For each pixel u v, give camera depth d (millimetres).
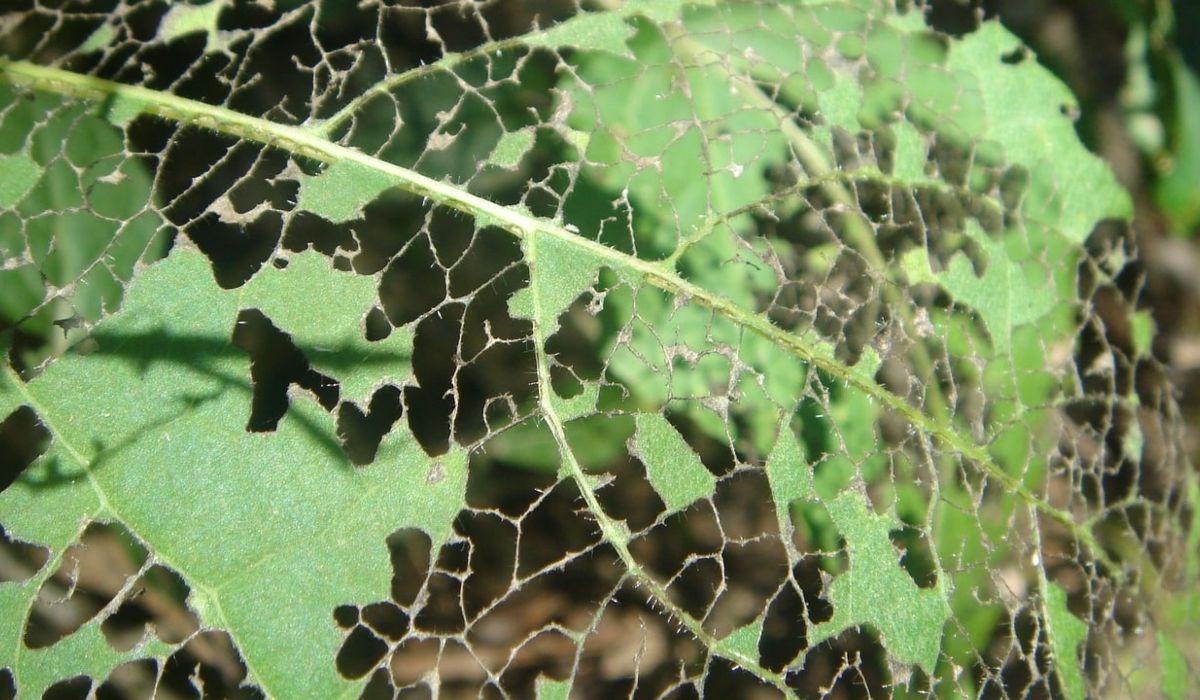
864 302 160
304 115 154
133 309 144
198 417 142
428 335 148
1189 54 190
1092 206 177
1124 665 167
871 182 164
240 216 148
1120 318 178
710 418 154
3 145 148
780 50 168
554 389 151
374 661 142
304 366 145
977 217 168
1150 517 174
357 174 152
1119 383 175
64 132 150
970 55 174
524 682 151
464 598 147
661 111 162
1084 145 177
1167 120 187
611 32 165
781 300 157
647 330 154
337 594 141
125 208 147
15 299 143
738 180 161
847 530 154
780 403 155
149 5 157
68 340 142
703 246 157
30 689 137
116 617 139
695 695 149
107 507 139
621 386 152
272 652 139
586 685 152
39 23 154
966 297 164
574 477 150
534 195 155
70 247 145
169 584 139
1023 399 165
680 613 150
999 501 161
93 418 141
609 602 151
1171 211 188
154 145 150
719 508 153
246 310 145
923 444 158
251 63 155
